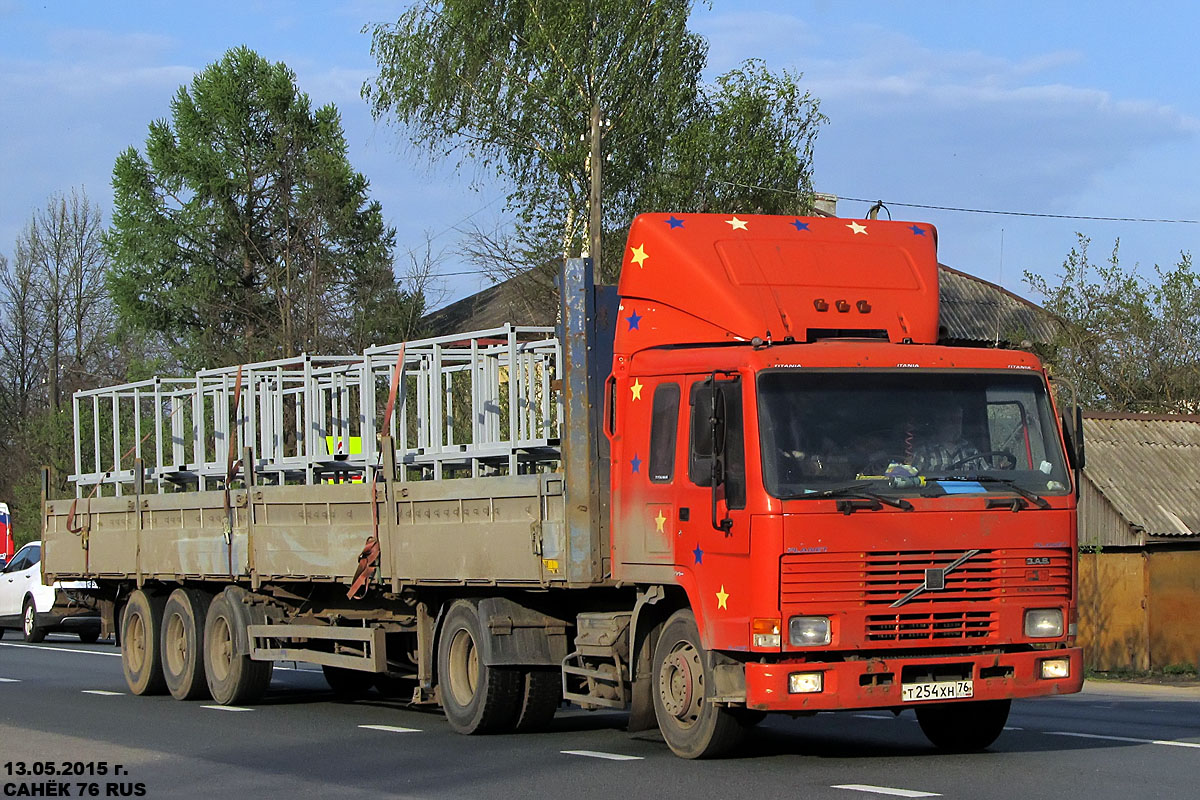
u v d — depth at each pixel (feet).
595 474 35.70
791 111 117.91
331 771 33.81
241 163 170.60
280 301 150.92
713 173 113.70
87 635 92.17
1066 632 32.24
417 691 42.39
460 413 48.49
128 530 57.41
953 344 35.88
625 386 35.27
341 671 53.36
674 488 33.17
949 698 31.07
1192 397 100.32
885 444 31.48
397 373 43.34
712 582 31.73
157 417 57.11
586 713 47.03
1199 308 100.68
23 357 193.26
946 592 31.17
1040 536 31.99
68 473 148.77
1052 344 105.29
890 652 31.07
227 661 50.96
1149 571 73.20
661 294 35.01
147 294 172.24
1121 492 76.02
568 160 107.14
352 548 44.11
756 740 38.17
